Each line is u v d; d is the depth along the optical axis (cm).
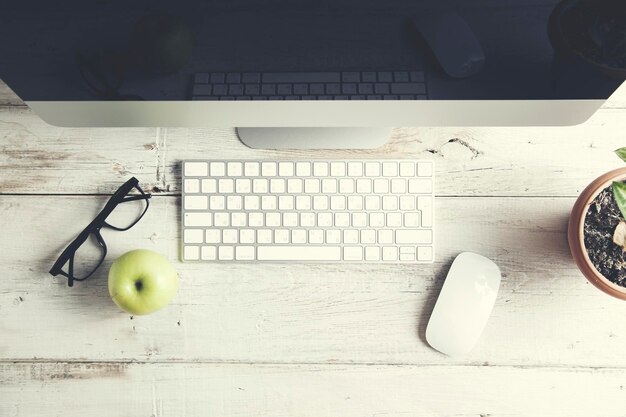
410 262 77
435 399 77
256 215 77
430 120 67
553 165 79
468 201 79
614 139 79
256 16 55
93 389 77
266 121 68
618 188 61
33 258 79
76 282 78
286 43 58
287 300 78
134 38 57
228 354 78
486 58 60
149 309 74
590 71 61
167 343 78
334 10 54
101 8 55
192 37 58
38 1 53
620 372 76
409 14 55
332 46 58
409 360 77
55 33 57
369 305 78
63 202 80
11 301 78
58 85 63
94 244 79
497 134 80
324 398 77
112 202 77
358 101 64
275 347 78
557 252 78
